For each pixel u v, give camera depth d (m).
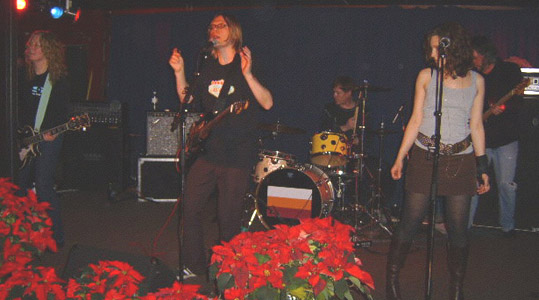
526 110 4.95
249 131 3.07
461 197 2.74
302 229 1.59
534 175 4.97
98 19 7.72
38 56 3.89
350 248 1.57
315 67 6.89
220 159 3.05
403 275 3.80
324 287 1.46
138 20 7.57
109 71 7.73
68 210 5.94
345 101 5.52
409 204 2.83
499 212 5.02
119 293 1.52
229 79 3.04
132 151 7.72
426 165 2.75
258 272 1.44
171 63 3.15
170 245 4.54
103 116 6.93
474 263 4.13
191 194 3.12
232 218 3.13
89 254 2.12
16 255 1.91
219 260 1.58
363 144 5.09
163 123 6.54
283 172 5.05
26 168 3.92
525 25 6.22
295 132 5.29
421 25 6.48
